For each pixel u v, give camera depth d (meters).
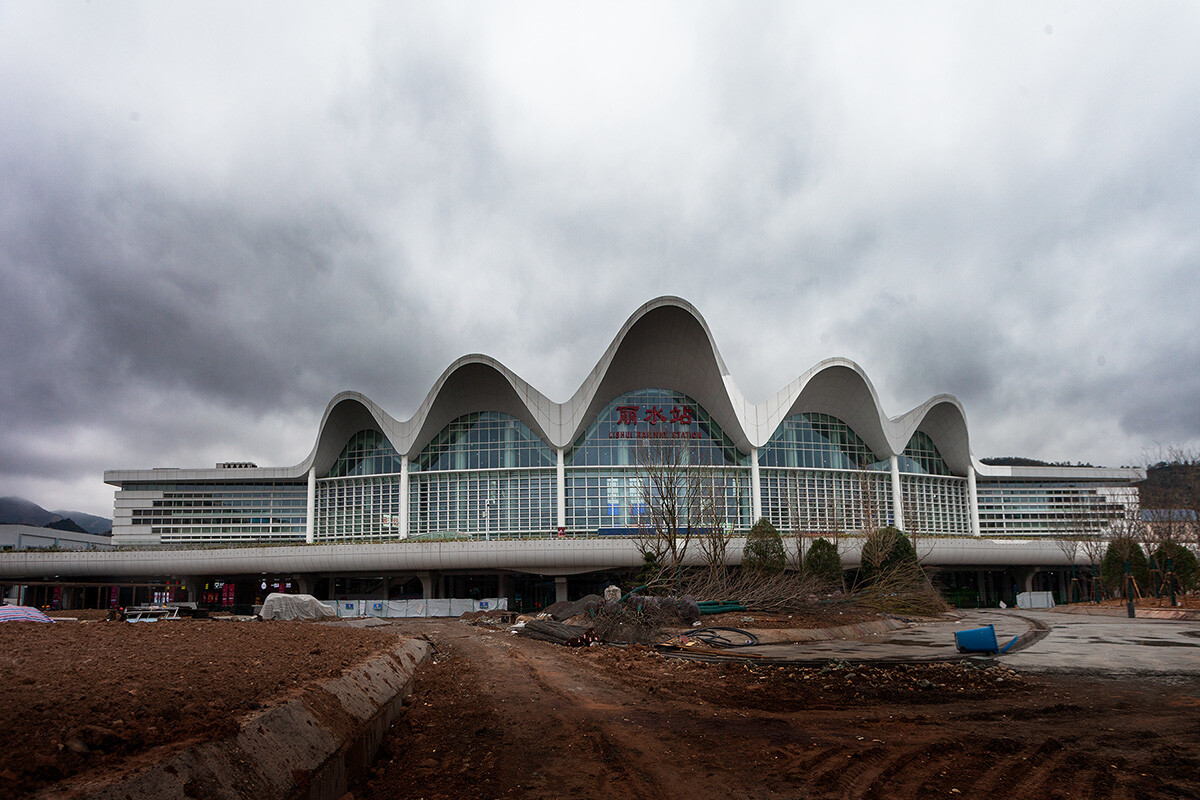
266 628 16.19
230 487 65.50
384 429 61.44
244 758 4.89
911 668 15.37
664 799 6.48
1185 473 55.75
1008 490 69.44
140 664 7.56
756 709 10.85
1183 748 8.47
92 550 58.66
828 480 62.28
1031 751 8.24
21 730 4.48
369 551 54.84
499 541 53.41
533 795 6.57
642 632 22.83
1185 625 29.75
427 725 9.54
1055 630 27.61
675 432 58.72
